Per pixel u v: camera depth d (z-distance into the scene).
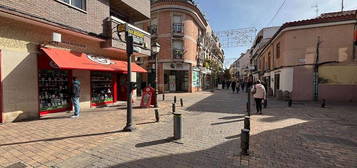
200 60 27.22
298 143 4.78
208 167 3.54
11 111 6.51
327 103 12.21
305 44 13.83
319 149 4.39
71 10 7.82
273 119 7.56
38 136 5.12
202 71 28.59
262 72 25.45
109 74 11.37
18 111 6.70
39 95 7.53
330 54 13.27
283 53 14.95
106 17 9.72
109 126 6.23
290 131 5.84
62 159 3.81
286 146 4.59
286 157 3.97
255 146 4.59
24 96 6.84
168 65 22.08
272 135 5.44
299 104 11.90
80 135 5.27
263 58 25.41
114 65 9.91
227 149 4.41
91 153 4.11
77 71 9.11
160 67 21.95
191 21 23.42
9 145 4.45
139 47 11.41
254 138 5.18
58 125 6.27
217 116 8.17
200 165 3.62
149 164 3.65
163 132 5.70
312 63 13.67
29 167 3.46
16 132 5.42
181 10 22.00
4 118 6.34
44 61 7.44
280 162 3.75
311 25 13.45
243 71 58.53
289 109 10.01
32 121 6.74
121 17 12.48
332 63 13.19
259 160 3.83
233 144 4.73
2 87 6.23
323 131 5.83
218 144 4.73
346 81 12.98
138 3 12.07
